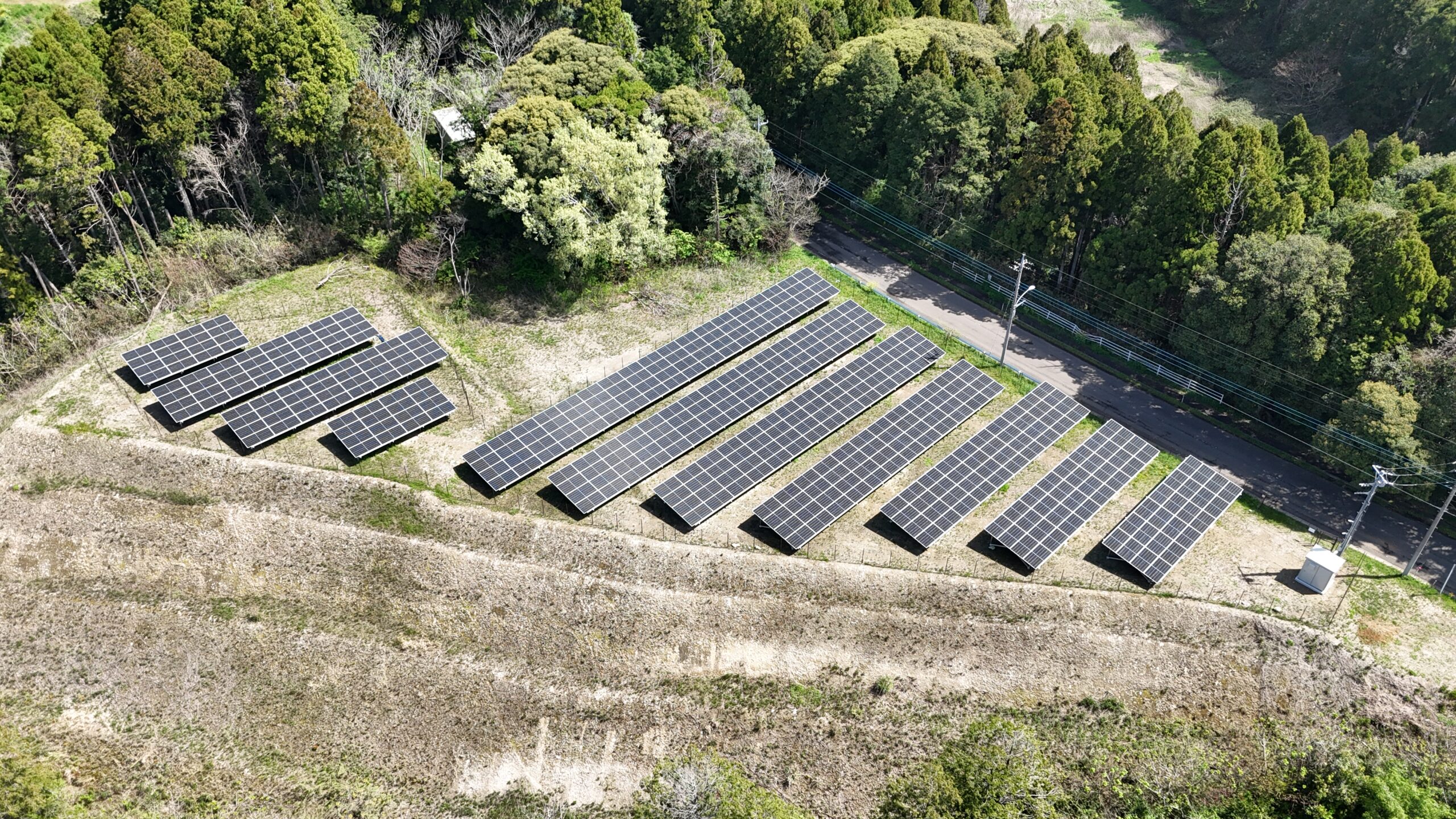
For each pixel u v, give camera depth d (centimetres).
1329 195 7456
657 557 5675
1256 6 13125
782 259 8525
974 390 6894
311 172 8650
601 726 5197
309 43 7969
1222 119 7731
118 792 4941
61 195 7244
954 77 8831
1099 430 6550
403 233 8119
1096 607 5522
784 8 9894
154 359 6631
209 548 5775
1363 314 6500
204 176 8075
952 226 8662
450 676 5338
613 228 7600
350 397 6569
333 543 5744
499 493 6038
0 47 9006
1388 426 6053
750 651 5419
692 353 7075
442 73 9781
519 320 7531
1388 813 4359
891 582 5609
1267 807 4750
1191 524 5953
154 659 5403
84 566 5759
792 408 6638
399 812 4962
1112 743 5091
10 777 4709
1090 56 9438
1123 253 7681
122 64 7312
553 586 5569
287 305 7469
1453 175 7644
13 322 7219
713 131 8131
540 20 10369
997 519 5850
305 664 5372
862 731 5128
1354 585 5734
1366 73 11181
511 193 7419
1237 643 5384
